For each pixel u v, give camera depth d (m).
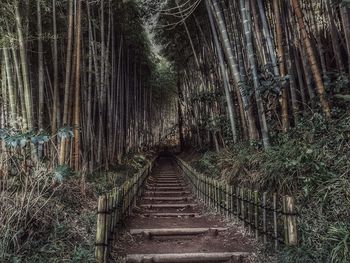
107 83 8.69
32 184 3.15
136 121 16.20
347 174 3.26
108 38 8.09
